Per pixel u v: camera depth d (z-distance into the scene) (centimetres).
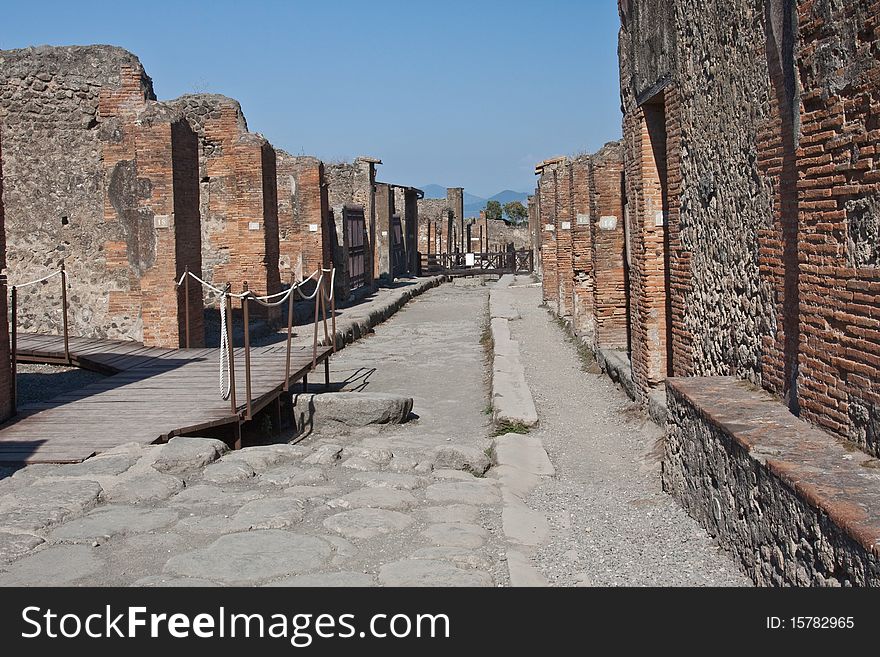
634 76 1203
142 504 777
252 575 611
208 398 1171
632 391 1286
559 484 905
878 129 562
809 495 489
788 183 707
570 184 2177
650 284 1170
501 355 1745
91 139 1688
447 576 602
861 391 580
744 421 661
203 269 2145
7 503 758
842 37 605
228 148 2127
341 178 3612
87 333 1709
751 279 798
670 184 1046
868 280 571
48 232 1703
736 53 820
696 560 639
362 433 1241
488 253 5519
